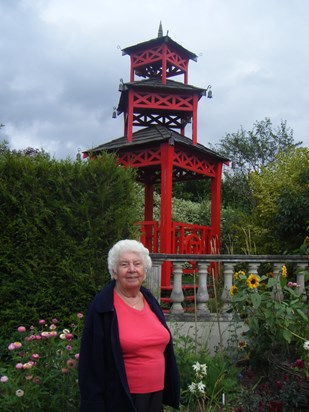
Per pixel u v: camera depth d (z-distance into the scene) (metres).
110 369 2.35
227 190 17.44
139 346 2.42
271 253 8.05
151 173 8.80
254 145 18.50
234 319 4.72
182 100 7.50
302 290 5.48
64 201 4.82
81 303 4.77
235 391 4.12
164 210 6.68
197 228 7.43
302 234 7.25
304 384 3.80
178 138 7.14
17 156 4.90
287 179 7.86
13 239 4.68
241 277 4.59
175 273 5.27
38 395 2.94
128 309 2.54
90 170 4.91
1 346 4.28
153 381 2.45
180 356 4.21
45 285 4.72
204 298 5.28
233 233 10.70
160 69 8.41
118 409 2.30
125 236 5.09
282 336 4.24
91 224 4.88
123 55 8.11
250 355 4.77
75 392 3.07
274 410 3.59
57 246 4.78
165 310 5.69
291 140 18.50
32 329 4.13
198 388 3.54
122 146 7.12
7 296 4.64
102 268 4.89
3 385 2.93
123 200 5.07
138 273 2.57
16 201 4.63
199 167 7.57
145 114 8.40
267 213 8.09
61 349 3.49
